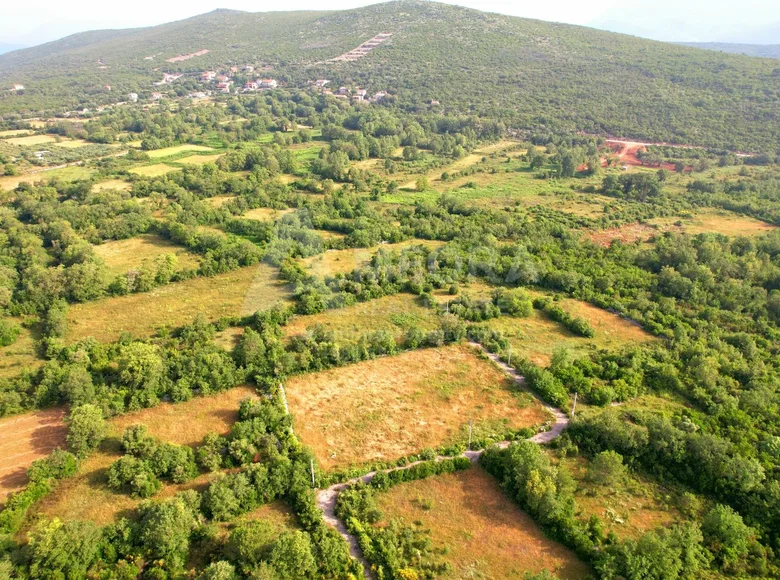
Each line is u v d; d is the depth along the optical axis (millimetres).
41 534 30562
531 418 44594
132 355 47781
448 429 43281
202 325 55281
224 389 47625
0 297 58625
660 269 73125
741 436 41062
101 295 63656
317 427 43219
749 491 35844
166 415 44438
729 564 31500
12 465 39031
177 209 86500
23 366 50688
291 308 59719
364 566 31594
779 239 79250
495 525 34719
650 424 40688
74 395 44219
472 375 50438
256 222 82438
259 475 36156
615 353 53250
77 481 37594
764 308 62719
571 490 36125
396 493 37031
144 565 30953
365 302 62844
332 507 35594
